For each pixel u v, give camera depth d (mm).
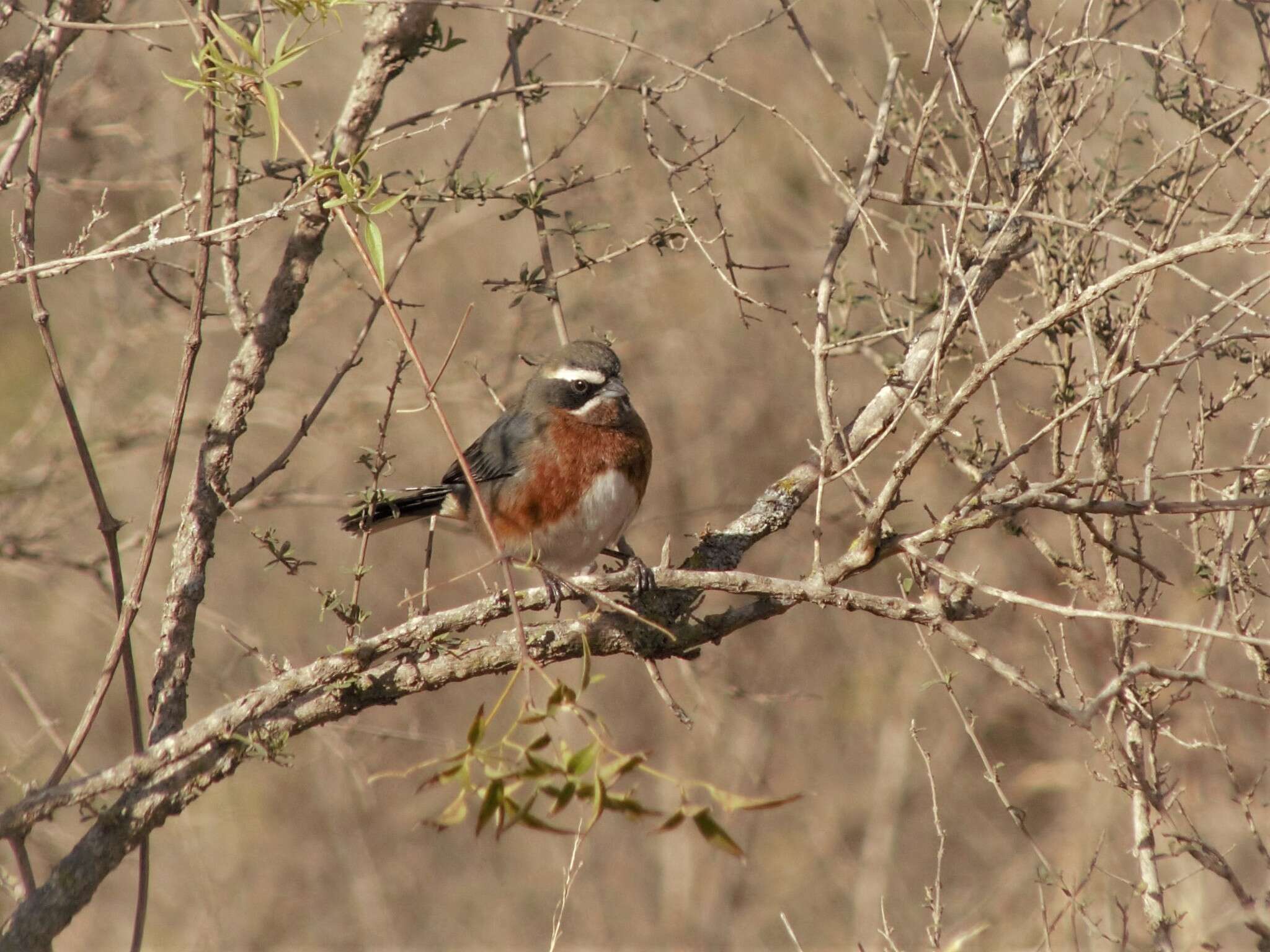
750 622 7863
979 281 8117
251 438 17609
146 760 6902
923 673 16297
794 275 16266
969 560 15055
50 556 13492
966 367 14016
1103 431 7340
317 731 11250
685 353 16625
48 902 6684
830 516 13805
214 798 17297
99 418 15164
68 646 17188
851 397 16312
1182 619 12492
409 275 16219
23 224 7480
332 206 5691
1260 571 10289
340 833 17188
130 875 16953
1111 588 7887
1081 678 13531
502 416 9992
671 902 16438
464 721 17125
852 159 15047
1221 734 12211
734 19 15445
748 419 16656
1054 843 14570
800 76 15570
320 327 16469
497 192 8508
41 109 7566
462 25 15953
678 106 14961
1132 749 8070
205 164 6984
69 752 6820
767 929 16078
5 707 16219
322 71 15930
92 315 16109
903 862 15727
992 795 15945
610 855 17094
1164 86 8875
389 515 9688
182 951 15664
